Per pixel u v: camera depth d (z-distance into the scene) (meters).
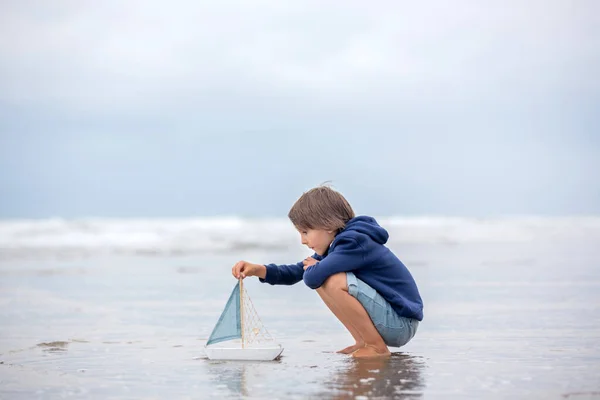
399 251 12.44
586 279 7.61
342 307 3.55
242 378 3.11
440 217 21.81
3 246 13.86
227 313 3.66
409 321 3.65
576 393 2.78
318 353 3.79
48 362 3.57
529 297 6.22
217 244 14.08
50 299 6.54
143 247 13.70
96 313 5.61
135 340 4.31
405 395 2.76
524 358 3.55
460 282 7.48
